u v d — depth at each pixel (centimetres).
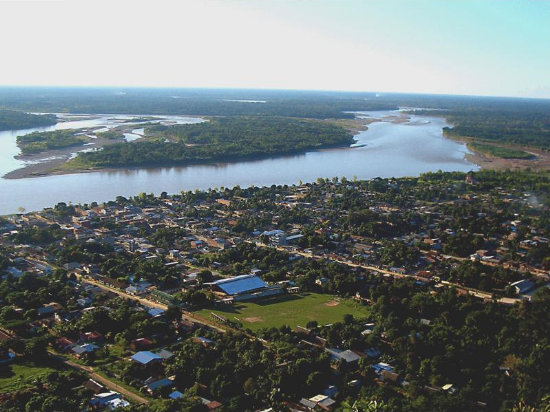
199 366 16125
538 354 16525
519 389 15238
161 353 17125
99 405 14225
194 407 13912
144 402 14600
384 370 16438
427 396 15000
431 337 17650
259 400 14788
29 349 16762
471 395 14888
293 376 15525
